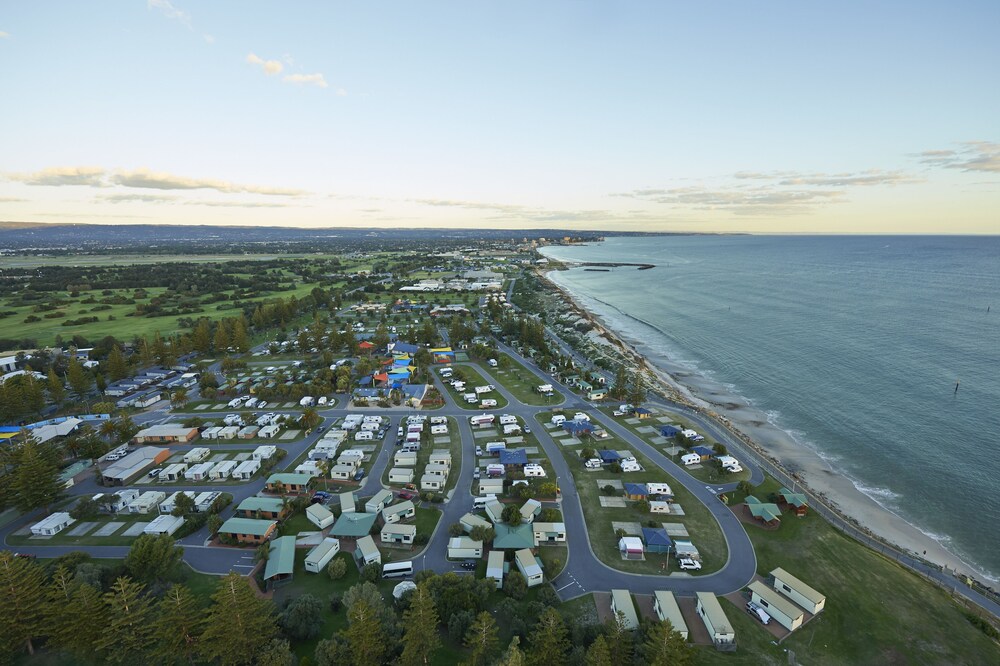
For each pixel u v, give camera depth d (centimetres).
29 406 10706
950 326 17900
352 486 7644
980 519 7381
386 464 8319
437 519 6725
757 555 6019
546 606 4900
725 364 15238
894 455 9219
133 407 11106
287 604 4956
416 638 4238
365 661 4159
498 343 16850
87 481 8012
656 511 6900
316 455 8419
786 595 5284
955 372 13150
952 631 4969
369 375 12888
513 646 4044
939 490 8112
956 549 6794
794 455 9412
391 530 6150
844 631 4897
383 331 17062
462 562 5809
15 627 4356
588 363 14312
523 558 5656
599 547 6138
